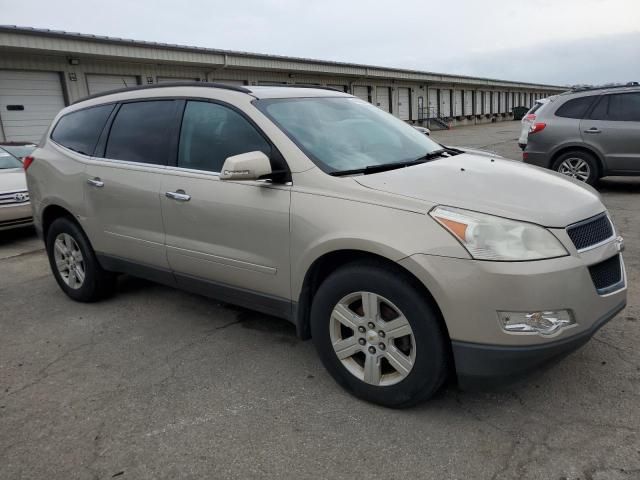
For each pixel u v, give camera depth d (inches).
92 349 148.3
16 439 107.2
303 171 118.9
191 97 147.2
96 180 164.6
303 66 991.6
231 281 135.3
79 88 668.1
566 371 122.6
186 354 141.9
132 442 104.4
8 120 607.8
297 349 142.5
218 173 134.9
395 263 103.4
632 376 119.3
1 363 142.1
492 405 111.2
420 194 105.3
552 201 106.1
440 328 100.8
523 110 2166.6
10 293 201.9
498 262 93.9
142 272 161.5
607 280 107.3
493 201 102.7
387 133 148.7
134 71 732.7
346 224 108.1
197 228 138.3
